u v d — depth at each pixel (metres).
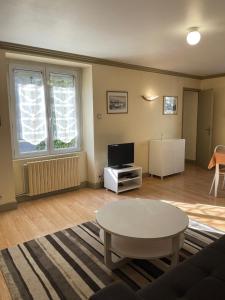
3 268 2.12
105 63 4.20
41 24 2.54
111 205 2.47
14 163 3.64
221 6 2.16
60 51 3.58
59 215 3.25
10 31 2.73
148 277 1.99
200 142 6.23
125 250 2.01
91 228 2.85
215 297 1.21
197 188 4.39
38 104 3.88
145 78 4.92
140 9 2.21
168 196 3.98
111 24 2.57
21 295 1.81
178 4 2.12
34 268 2.11
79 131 4.44
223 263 1.48
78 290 1.85
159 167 4.96
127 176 4.32
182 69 5.15
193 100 6.40
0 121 3.21
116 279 1.96
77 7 2.16
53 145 4.12
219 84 5.84
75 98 4.31
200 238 2.59
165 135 5.52
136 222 2.07
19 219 3.12
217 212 3.30
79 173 4.36
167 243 2.11
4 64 3.17
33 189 3.77
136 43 3.23
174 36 2.97
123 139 4.70
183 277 1.36
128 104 4.69
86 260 2.22
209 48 3.51
